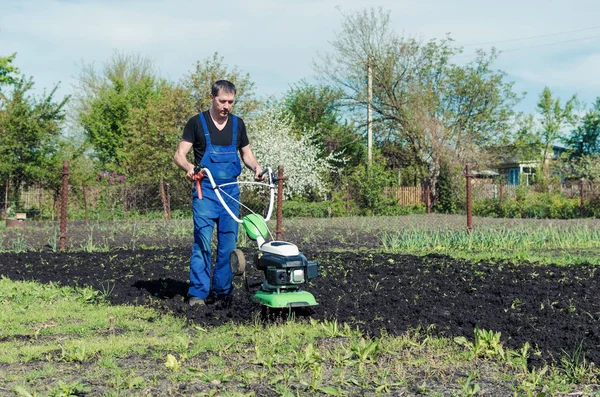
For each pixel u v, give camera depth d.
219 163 6.30
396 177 34.44
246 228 5.87
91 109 48.75
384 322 5.48
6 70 34.41
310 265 5.48
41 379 4.11
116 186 24.33
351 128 37.22
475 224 18.56
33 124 24.78
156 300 6.79
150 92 45.62
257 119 26.48
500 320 5.58
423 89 33.56
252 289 6.87
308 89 41.66
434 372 4.19
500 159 35.78
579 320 5.61
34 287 7.58
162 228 16.94
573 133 57.78
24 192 25.77
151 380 4.05
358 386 3.94
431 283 7.58
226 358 4.53
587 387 3.88
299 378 4.02
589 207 25.22
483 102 33.69
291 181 25.78
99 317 6.02
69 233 15.71
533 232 14.47
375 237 14.75
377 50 34.00
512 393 3.81
